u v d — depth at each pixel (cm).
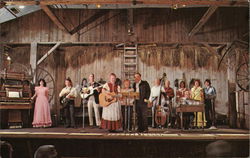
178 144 659
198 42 1041
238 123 909
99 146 671
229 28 1040
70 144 675
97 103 914
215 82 1143
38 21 1059
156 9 1058
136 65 1123
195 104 781
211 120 984
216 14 1048
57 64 1162
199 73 1147
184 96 898
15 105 887
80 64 1166
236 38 1034
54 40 1051
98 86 928
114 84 737
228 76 1011
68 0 745
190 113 865
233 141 657
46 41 1051
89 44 1153
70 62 1166
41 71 1138
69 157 674
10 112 906
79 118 1111
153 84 1140
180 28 1048
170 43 1056
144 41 1047
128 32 1013
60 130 776
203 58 1152
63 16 1058
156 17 1056
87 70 1162
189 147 660
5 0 749
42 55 1136
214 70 1145
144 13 1058
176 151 660
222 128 909
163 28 1052
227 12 1047
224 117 1123
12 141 680
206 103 947
